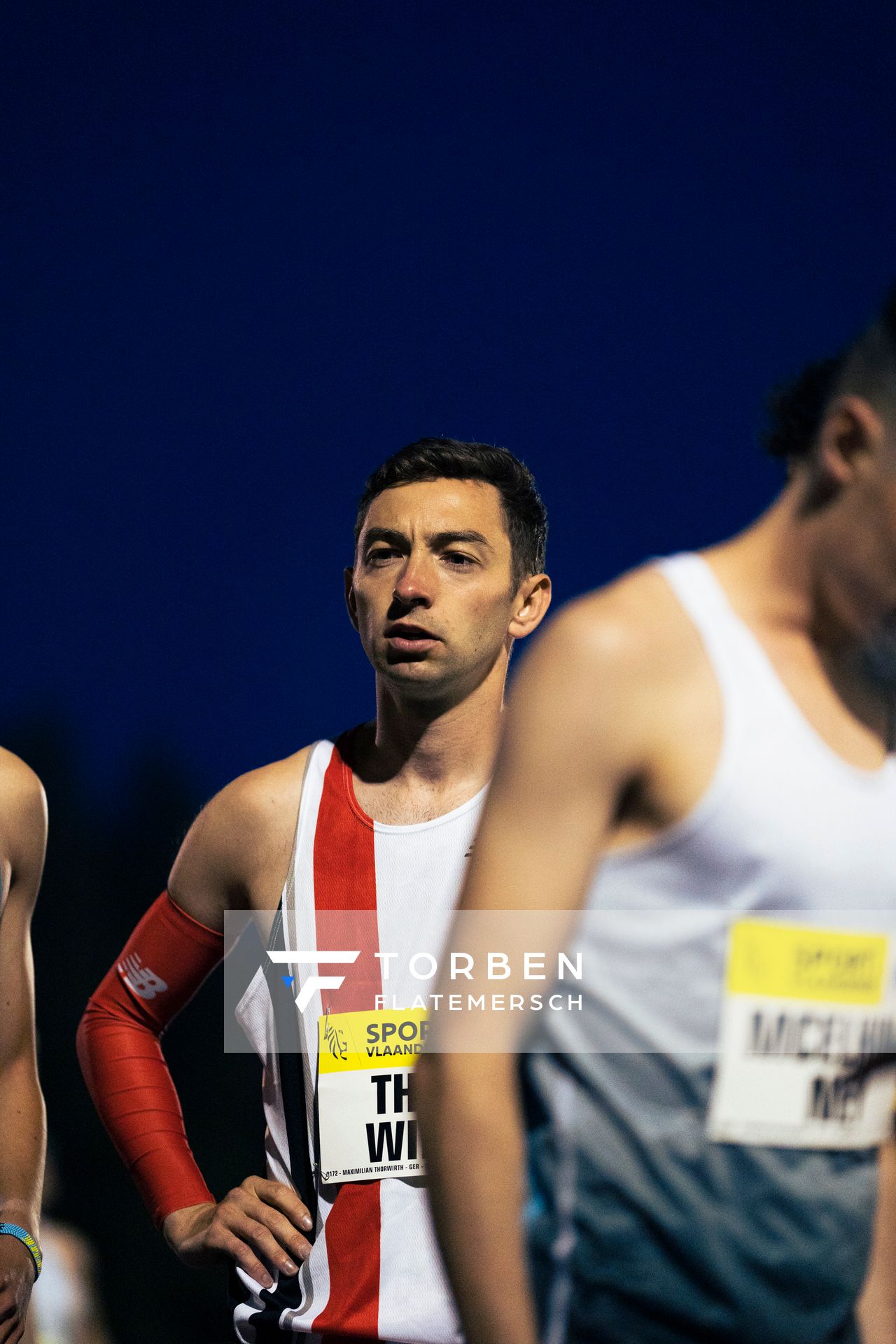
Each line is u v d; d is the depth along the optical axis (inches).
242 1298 298.0
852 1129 177.2
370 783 313.0
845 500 162.1
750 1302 174.6
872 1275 187.9
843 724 169.6
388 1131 286.2
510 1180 162.4
